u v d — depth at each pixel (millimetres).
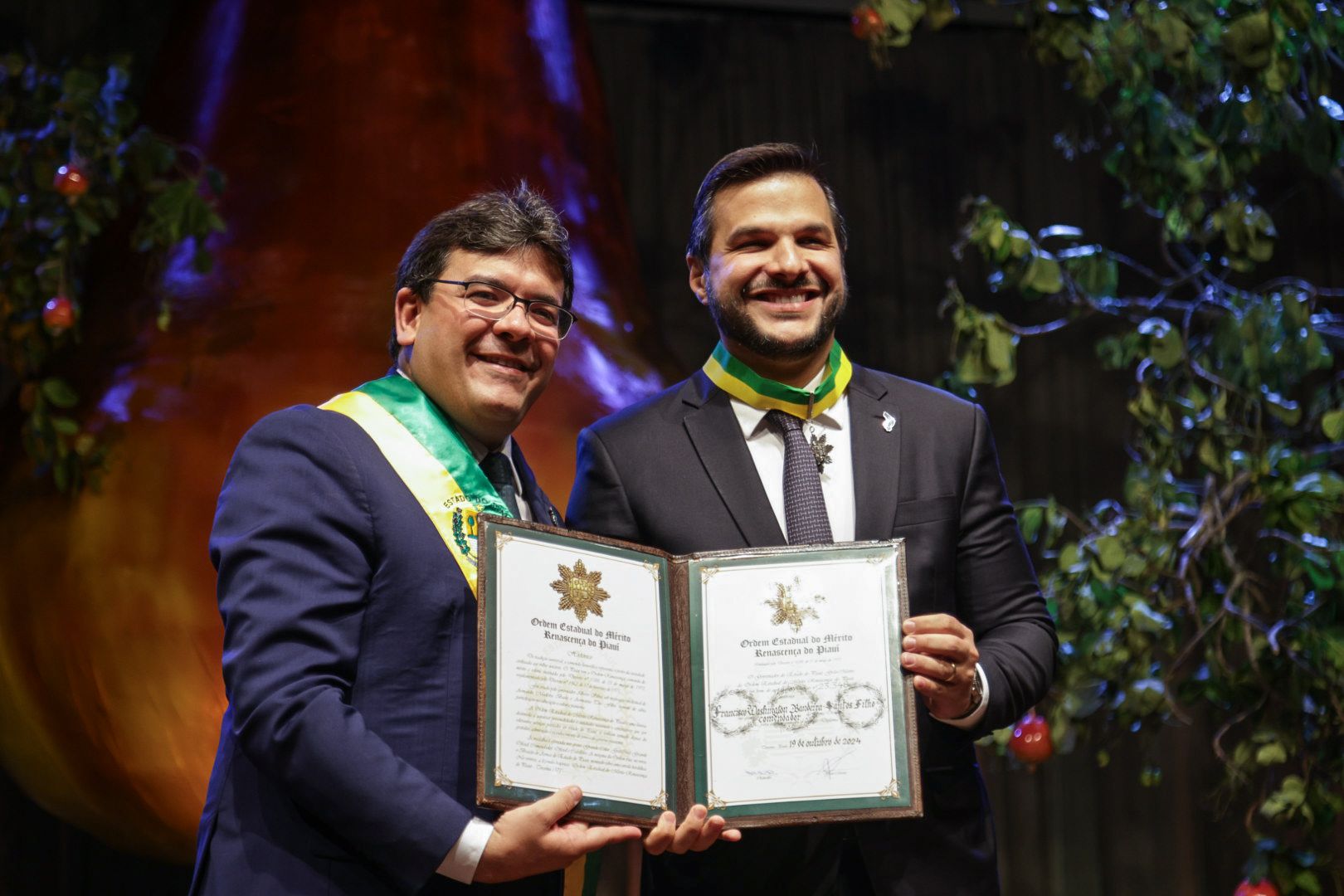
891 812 2008
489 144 4344
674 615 2092
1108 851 6570
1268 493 4062
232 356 3938
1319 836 3963
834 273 2414
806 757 2031
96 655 3754
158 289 4160
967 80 7000
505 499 2193
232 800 1911
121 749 3820
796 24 6930
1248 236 4102
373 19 4418
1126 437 6770
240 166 4281
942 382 4117
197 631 3721
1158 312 6852
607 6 6773
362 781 1751
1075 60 3992
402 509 2002
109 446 3844
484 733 1833
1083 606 4062
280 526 1913
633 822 1909
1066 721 4125
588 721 1920
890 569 2111
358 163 4219
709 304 2471
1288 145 4039
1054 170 6977
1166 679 4207
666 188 6672
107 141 4137
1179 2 3918
